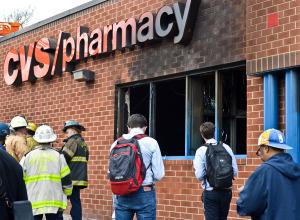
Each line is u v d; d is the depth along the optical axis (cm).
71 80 1328
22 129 852
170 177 1050
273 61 842
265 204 447
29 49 1449
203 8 1018
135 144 664
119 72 1198
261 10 873
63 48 1344
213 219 745
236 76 1011
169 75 1085
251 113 890
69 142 939
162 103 1141
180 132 1156
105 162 1209
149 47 1129
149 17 1098
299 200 452
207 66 998
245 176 891
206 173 739
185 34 1026
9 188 431
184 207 1013
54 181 753
